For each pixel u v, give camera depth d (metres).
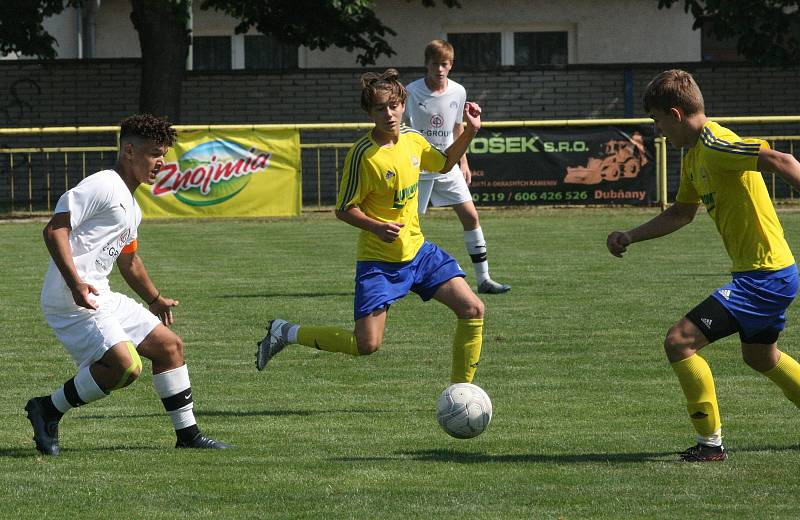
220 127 47.94
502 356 21.47
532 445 15.05
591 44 69.25
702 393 13.87
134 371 14.42
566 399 18.03
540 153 49.56
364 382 19.56
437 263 17.31
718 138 13.54
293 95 60.91
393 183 16.72
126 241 14.84
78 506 12.23
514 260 35.72
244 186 48.19
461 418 14.80
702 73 60.28
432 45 28.91
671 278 31.38
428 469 13.78
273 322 17.75
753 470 13.52
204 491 12.82
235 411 17.44
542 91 61.16
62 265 13.89
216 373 20.34
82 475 13.62
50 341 23.48
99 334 14.35
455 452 14.70
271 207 48.50
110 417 17.14
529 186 49.69
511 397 18.22
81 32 69.12
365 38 68.75
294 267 34.84
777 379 14.61
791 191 55.47
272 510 12.01
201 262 36.12
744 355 14.66
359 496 12.53
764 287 13.67
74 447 15.21
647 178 49.84
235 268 34.66
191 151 47.88
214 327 24.73
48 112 60.03
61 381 19.81
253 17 57.72
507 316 25.59
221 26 70.44
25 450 15.02
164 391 15.02
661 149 50.41
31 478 13.48
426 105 29.14
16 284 31.55
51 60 59.56
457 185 28.55
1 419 16.98
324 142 60.38
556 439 15.38
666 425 16.17
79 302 13.88
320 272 33.62
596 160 49.66
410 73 60.59
